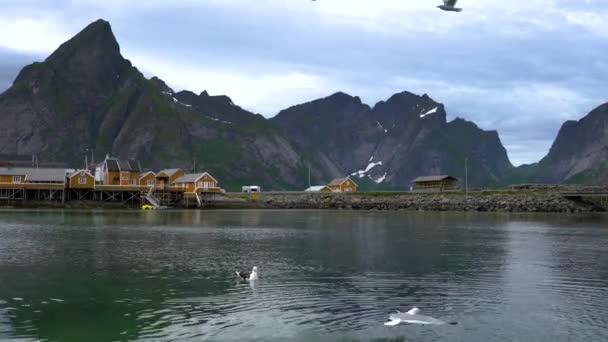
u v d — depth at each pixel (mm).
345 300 32219
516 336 25594
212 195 167625
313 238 67250
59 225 83375
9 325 27094
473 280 38938
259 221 100312
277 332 25922
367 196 169125
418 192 169000
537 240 67188
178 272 41281
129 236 67562
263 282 37531
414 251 54781
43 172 146125
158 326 26922
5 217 102812
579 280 39250
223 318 28234
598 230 83062
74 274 40188
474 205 151000
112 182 172875
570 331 26422
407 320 27844
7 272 40875
